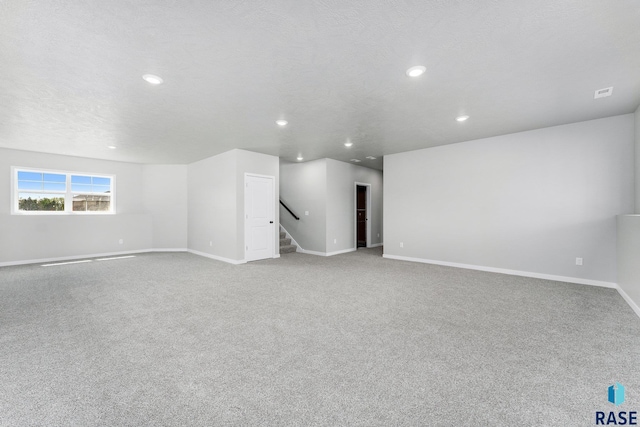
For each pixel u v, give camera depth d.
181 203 7.27
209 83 2.67
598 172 3.87
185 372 1.85
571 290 3.69
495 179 4.75
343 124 3.99
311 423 1.42
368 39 2.01
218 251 6.10
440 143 5.20
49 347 2.17
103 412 1.48
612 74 2.54
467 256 5.10
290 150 5.76
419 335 2.39
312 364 1.95
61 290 3.70
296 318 2.76
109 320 2.70
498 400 1.58
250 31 1.90
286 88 2.79
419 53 2.19
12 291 3.65
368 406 1.54
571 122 3.99
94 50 2.10
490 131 4.41
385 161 6.28
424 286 3.92
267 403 1.56
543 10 1.71
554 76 2.58
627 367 1.90
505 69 2.45
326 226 6.67
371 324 2.62
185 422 1.41
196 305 3.13
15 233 5.42
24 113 3.42
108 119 3.66
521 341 2.28
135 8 1.65
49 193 5.89
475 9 1.70
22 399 1.57
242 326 2.57
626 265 3.29
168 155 6.13
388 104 3.24
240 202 5.68
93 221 6.36
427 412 1.49
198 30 1.88
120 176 6.81
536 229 4.37
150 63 2.30
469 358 2.02
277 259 6.12
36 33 1.87
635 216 2.98
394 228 6.16
